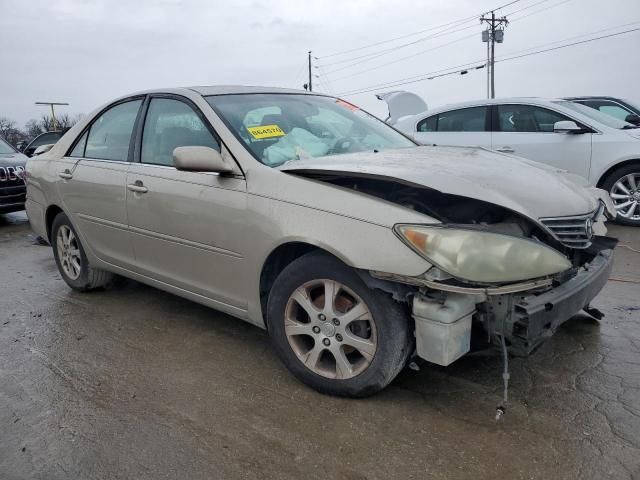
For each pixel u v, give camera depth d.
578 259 2.96
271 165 3.21
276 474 2.39
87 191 4.34
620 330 3.73
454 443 2.56
